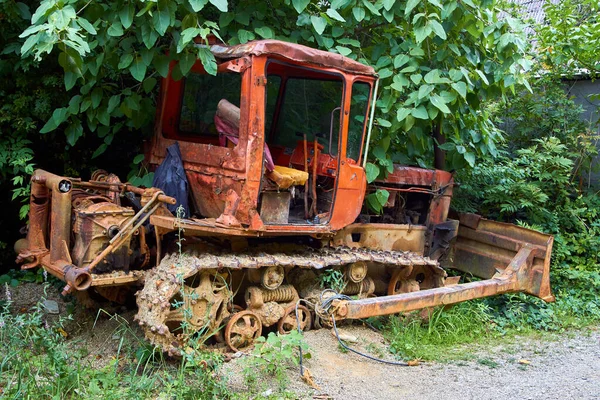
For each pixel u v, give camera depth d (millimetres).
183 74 5500
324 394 4598
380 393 4711
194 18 5406
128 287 5824
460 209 8508
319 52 5301
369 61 6719
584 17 9867
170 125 6102
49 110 6660
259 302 5312
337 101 5758
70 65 5422
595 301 7730
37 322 4715
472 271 7453
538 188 8492
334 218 5688
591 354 6055
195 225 4762
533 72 9664
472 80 7137
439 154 7793
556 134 9477
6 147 6539
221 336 5203
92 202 5262
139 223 5012
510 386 4996
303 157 6074
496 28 6781
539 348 6211
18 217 7344
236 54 5016
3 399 3990
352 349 5457
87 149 7520
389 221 7012
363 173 5891
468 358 5734
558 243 8398
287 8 6719
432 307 6207
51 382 4250
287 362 5059
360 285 6211
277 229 5184
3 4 6148
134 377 4383
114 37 5785
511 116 9688
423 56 6719
